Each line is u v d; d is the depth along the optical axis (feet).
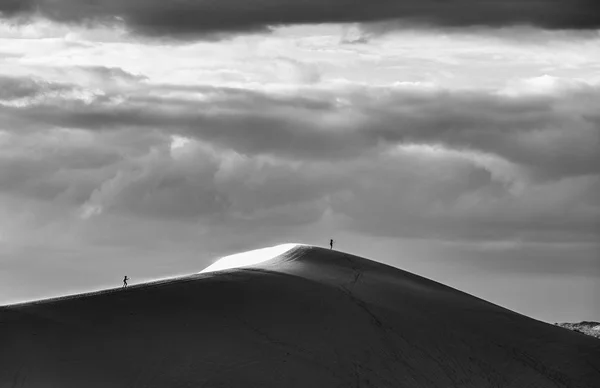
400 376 326.85
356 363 326.65
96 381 296.51
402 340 345.51
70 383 294.25
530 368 349.00
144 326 326.24
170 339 320.50
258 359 317.83
